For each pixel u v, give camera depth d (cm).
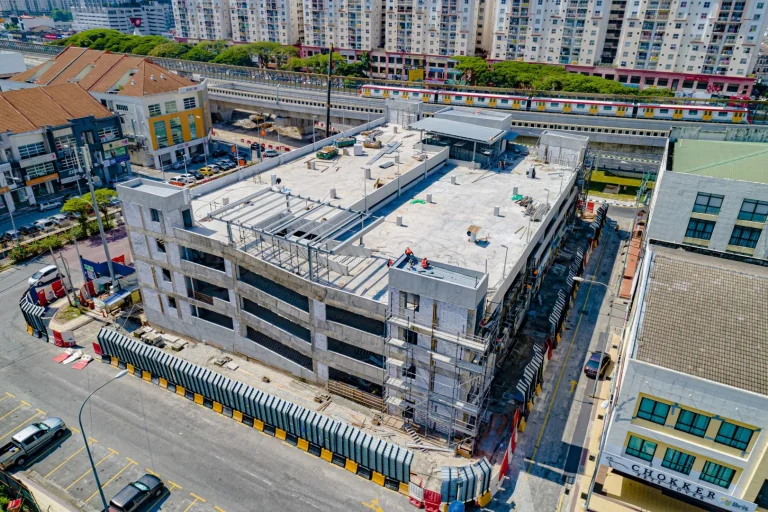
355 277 4956
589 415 5122
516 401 5203
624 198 10419
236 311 5556
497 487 4347
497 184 7256
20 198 9731
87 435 4831
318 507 4188
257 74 16462
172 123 11688
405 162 7606
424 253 5344
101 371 5691
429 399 4550
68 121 9956
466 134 7594
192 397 5309
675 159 6375
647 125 11488
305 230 5362
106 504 3872
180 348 5969
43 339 6188
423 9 19962
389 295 4388
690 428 3706
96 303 6781
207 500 4225
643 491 4275
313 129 14162
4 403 5181
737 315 3881
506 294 5138
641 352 3741
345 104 13288
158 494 4241
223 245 5225
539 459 4631
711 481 3775
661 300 4038
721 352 3688
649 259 4516
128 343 5575
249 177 7056
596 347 6091
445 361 4244
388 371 4709
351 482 4428
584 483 4391
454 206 6500
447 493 4044
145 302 6281
